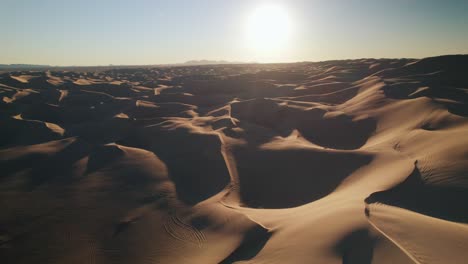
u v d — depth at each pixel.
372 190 13.40
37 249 12.43
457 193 12.62
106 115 39.12
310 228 10.36
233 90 56.91
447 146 16.66
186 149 24.31
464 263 7.95
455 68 43.12
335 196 14.41
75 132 31.27
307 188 17.64
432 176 14.17
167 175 19.70
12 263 11.62
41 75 71.06
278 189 18.02
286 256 9.30
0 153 24.62
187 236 12.57
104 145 24.91
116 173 19.92
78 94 49.38
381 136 25.12
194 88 59.16
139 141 28.62
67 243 12.79
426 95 31.45
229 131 27.89
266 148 23.27
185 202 15.95
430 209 12.08
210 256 10.83
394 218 10.34
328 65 98.06
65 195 17.12
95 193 17.28
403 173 14.84
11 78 59.44
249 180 19.03
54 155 23.69
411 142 19.69
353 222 9.98
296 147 22.70
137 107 41.12
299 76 67.94
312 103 39.34
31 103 43.53
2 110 37.97
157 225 13.76
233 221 12.80
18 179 19.61
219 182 18.30
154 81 74.00
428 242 8.84
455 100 28.72
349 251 8.79
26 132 30.69
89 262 11.63
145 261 11.42
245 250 10.63
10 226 14.09
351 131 28.17
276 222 11.94
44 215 15.00
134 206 15.70
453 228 9.66
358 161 19.09
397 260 8.18
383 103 32.03
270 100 40.41
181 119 35.09
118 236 13.12
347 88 44.72
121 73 110.50
